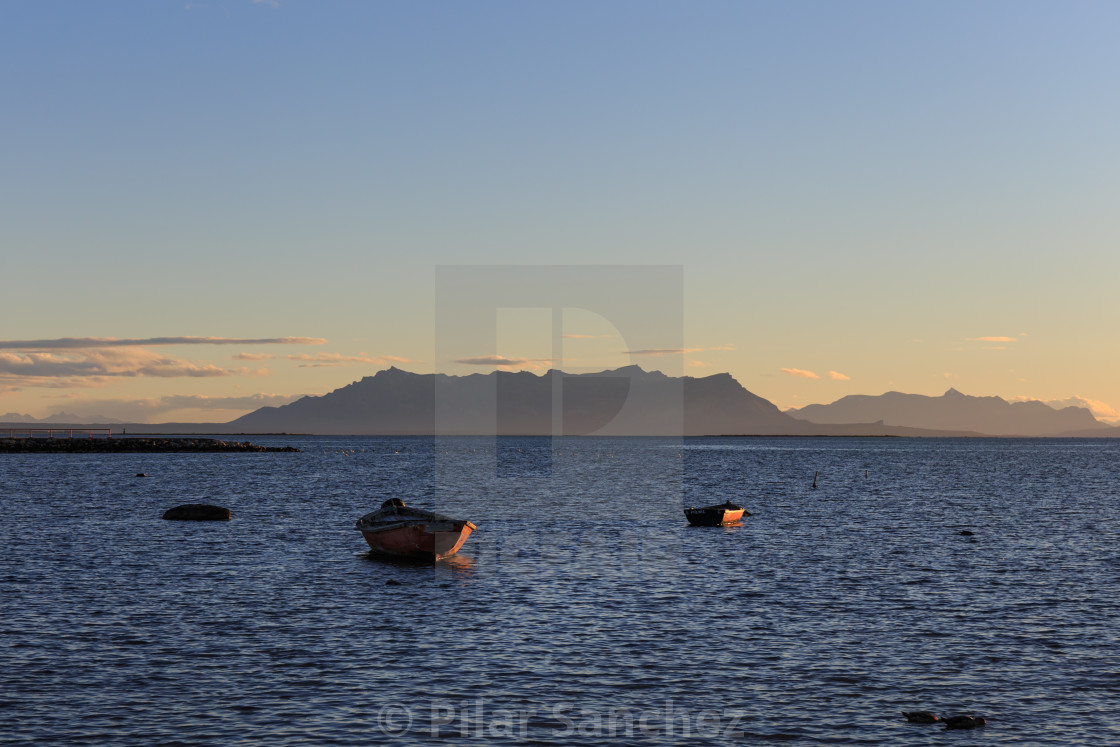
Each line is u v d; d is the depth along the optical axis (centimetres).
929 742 2019
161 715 2144
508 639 2845
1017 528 6003
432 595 3516
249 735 2031
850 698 2302
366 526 4459
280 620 3080
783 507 7719
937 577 3975
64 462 15038
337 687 2361
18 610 3170
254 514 6688
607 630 2969
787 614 3212
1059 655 2680
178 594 3503
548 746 1998
